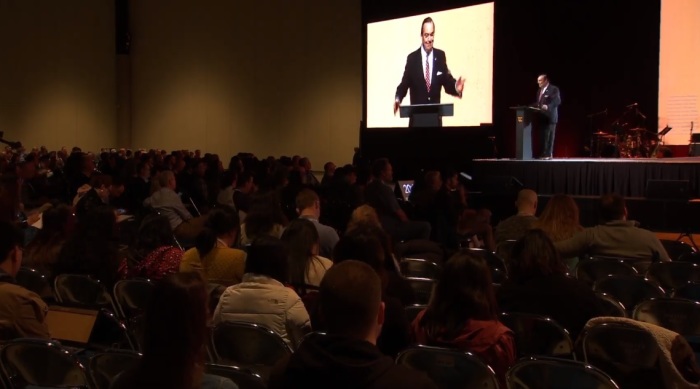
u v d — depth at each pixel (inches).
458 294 112.5
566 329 134.0
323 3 725.9
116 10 864.3
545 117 484.7
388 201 309.3
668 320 146.2
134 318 146.6
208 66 818.2
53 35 814.5
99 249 176.9
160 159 522.0
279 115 768.3
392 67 624.7
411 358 108.3
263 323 132.9
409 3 622.5
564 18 556.7
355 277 75.9
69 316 145.3
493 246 317.4
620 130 502.6
